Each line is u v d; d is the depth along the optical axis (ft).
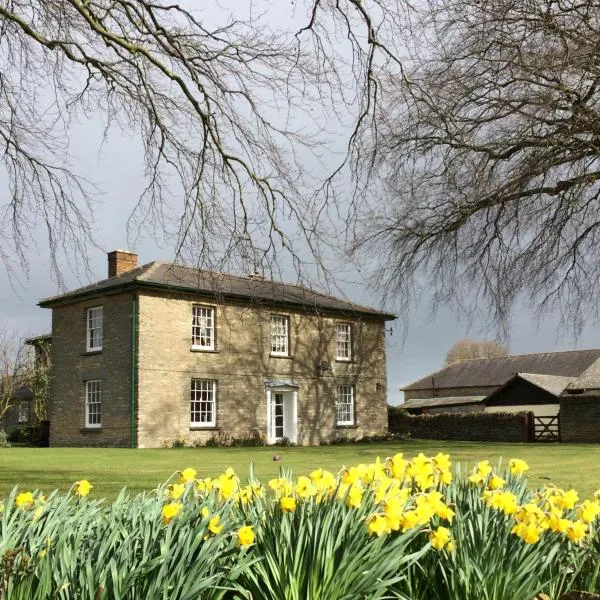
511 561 10.12
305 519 10.07
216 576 8.50
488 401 153.17
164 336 83.35
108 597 8.24
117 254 93.45
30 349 115.55
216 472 39.65
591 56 42.29
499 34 44.88
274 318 95.14
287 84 26.78
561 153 52.08
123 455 61.72
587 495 28.91
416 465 12.14
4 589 8.36
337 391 100.94
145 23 25.93
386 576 10.14
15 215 29.25
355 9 24.80
